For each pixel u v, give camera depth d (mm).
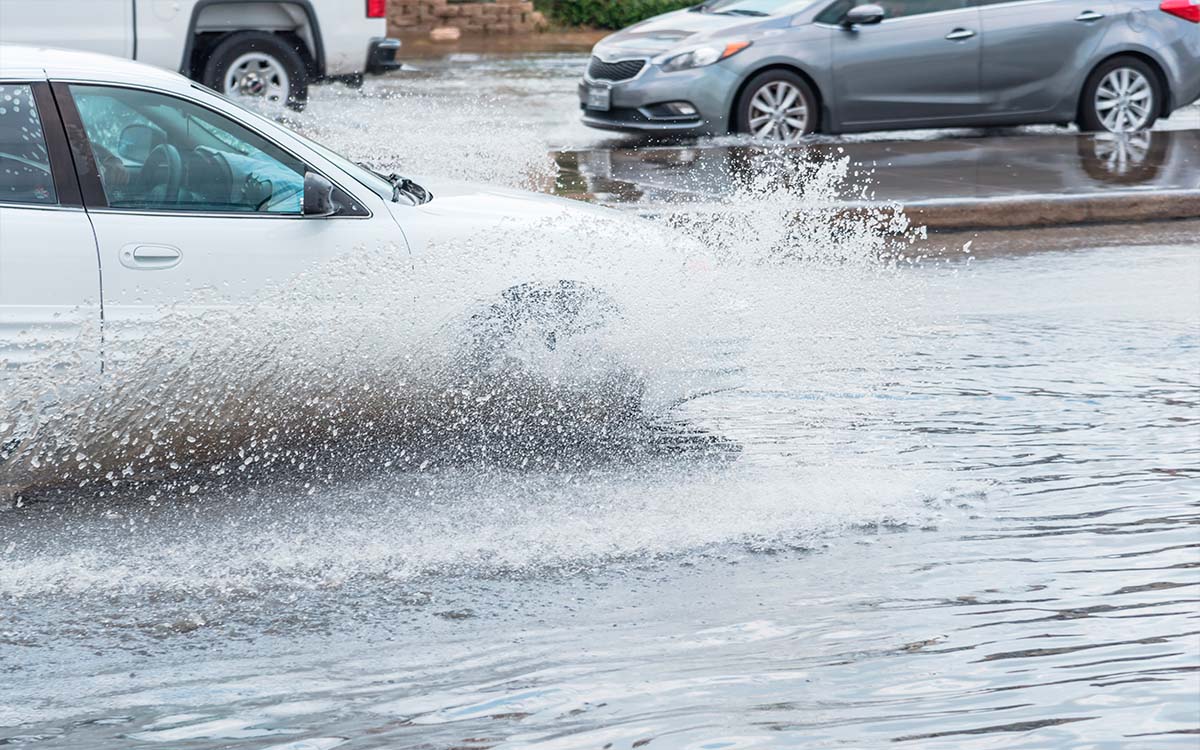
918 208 15258
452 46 31516
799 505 7758
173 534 7367
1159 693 5656
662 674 5844
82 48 17422
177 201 8109
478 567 6941
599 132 20422
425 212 8547
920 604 6523
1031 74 19828
